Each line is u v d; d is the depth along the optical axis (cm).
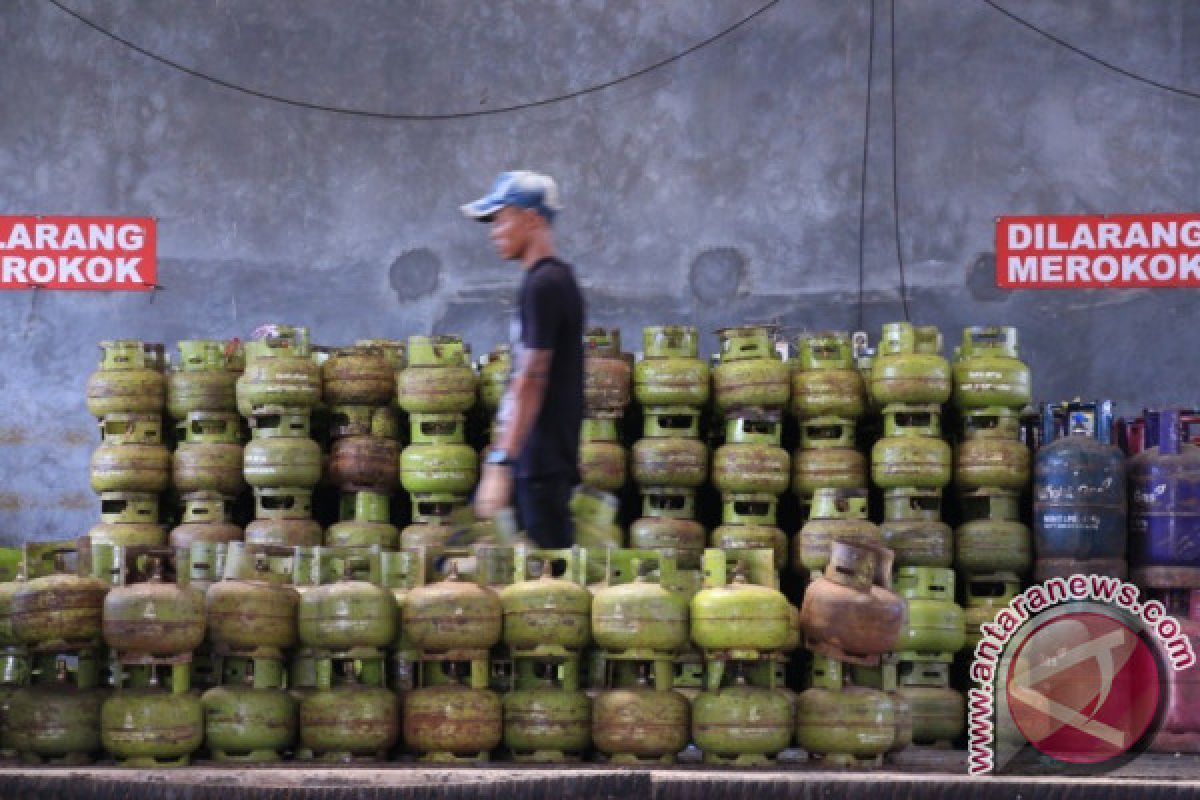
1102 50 1277
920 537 900
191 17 1334
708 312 1291
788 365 930
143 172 1326
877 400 920
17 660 754
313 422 975
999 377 913
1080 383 1256
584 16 1323
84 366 1309
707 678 760
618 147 1310
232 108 1330
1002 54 1284
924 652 866
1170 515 891
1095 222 1265
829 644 743
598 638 736
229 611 736
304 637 742
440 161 1322
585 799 616
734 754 734
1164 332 1253
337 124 1327
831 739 734
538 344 569
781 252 1288
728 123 1303
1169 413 912
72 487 1298
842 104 1295
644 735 730
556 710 741
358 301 1314
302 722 741
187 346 958
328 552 773
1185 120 1267
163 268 1319
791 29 1305
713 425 973
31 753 725
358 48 1329
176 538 927
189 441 956
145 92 1331
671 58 1312
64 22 1335
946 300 1272
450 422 917
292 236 1320
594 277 1300
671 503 939
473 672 748
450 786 603
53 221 1319
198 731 721
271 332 948
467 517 612
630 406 963
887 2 1296
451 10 1327
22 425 1305
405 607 748
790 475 941
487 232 1312
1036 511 905
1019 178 1276
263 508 929
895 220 1280
